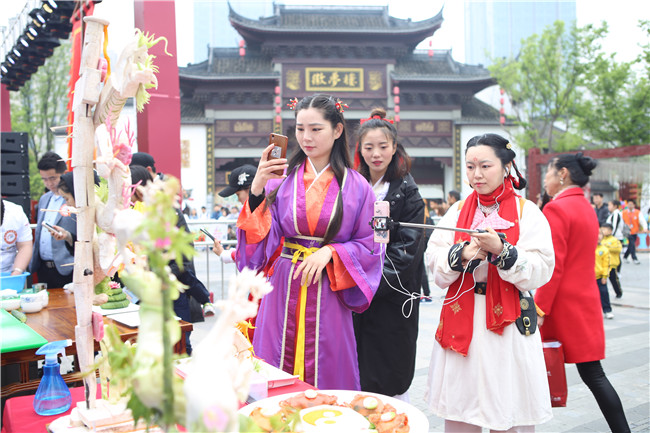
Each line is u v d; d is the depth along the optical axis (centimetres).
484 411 205
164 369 83
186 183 2909
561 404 264
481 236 197
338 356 209
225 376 79
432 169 3375
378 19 3328
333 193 211
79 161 122
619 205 1437
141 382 83
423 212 273
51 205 399
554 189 312
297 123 212
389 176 275
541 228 214
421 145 3127
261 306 222
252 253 214
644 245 1739
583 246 279
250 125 3006
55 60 2342
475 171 218
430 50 3306
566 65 2317
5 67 754
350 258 204
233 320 83
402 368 267
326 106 208
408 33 3008
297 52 3073
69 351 216
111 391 129
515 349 208
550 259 212
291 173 222
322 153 211
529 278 202
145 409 88
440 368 223
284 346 210
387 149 270
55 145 2389
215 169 2986
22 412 151
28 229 397
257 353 214
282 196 218
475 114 3169
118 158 118
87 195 124
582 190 304
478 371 208
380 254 215
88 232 125
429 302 812
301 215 209
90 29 120
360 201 215
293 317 209
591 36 2169
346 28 2986
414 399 403
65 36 624
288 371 209
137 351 87
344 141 219
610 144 2231
